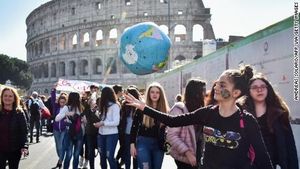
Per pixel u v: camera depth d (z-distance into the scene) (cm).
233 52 1527
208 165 533
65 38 11000
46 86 11462
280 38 1115
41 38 11994
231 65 1549
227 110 538
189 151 831
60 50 11094
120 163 1483
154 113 592
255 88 717
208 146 541
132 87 1264
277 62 1132
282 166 686
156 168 1009
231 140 521
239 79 531
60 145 1562
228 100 534
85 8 10638
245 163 521
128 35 2109
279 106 717
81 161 1677
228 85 528
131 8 9956
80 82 3183
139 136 1013
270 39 1182
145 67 2094
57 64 11169
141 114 1033
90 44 10300
